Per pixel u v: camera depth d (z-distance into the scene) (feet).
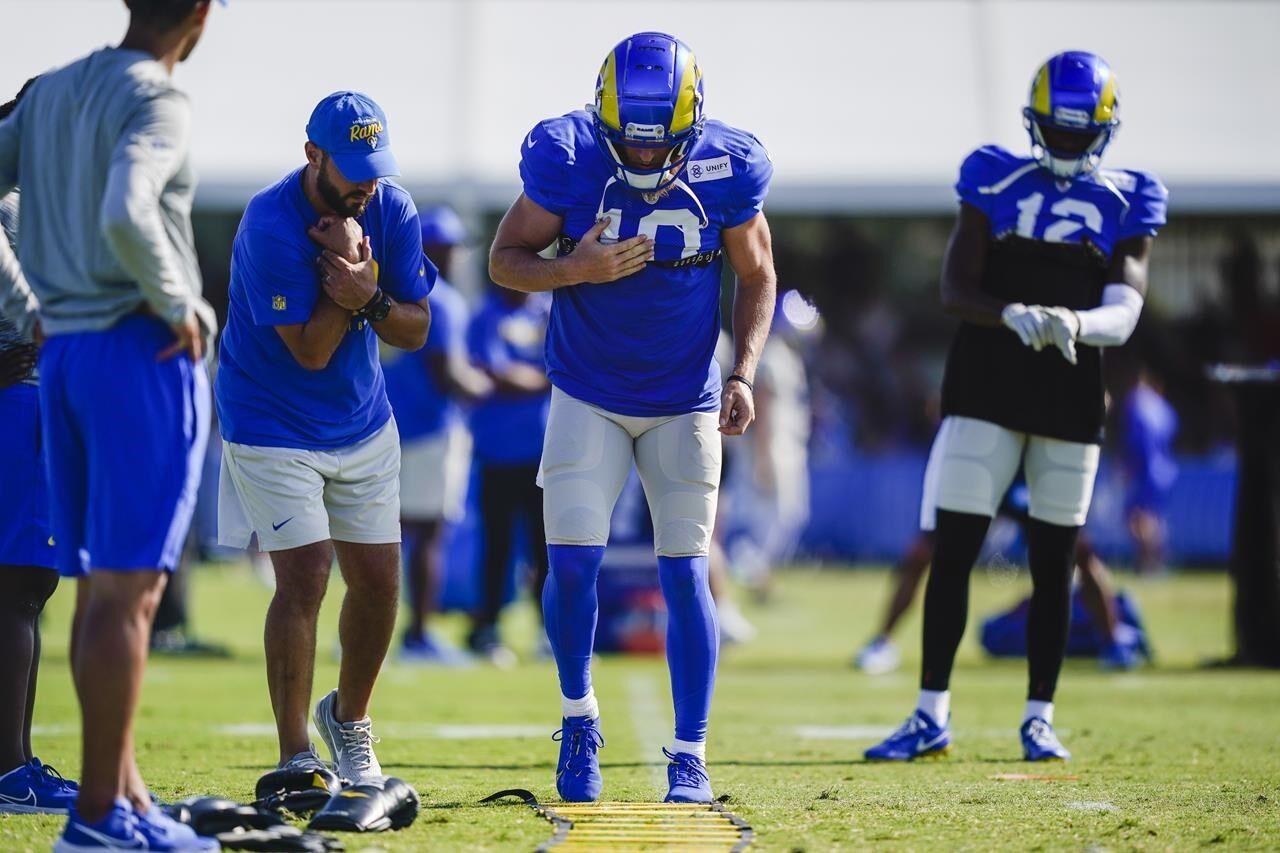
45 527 53.31
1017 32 203.62
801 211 193.16
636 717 86.48
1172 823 51.55
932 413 122.72
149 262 40.81
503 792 55.16
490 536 122.11
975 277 68.69
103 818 41.91
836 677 113.09
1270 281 237.25
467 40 196.85
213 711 86.48
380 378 54.85
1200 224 238.48
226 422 53.16
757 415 177.37
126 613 42.24
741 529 179.52
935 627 69.67
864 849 46.21
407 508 118.42
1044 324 65.36
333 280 50.72
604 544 55.98
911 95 197.88
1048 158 67.46
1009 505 104.32
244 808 45.68
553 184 54.95
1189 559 220.23
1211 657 125.08
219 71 188.34
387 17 197.26
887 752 69.05
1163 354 240.94
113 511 42.24
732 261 57.06
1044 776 63.77
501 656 121.49
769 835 48.34
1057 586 69.36
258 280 50.96
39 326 47.55
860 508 235.40
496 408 120.98
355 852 44.50
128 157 40.96
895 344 268.82
